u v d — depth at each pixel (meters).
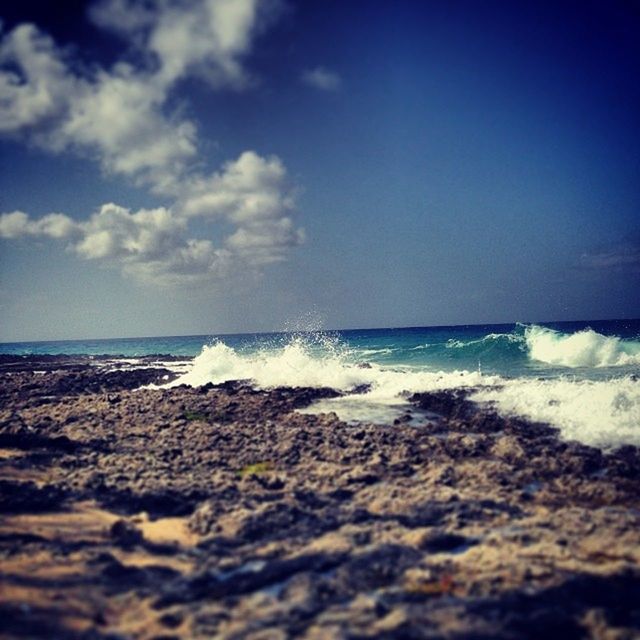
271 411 16.80
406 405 17.84
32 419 16.16
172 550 7.41
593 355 28.98
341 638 5.05
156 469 10.83
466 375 21.56
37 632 5.05
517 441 12.32
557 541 7.39
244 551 7.36
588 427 13.11
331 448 12.35
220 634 5.21
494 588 6.07
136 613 5.72
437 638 5.07
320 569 6.75
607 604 5.77
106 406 18.05
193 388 22.06
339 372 23.52
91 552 7.15
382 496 9.34
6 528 7.84
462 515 8.42
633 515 8.50
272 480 9.93
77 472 10.65
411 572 6.52
